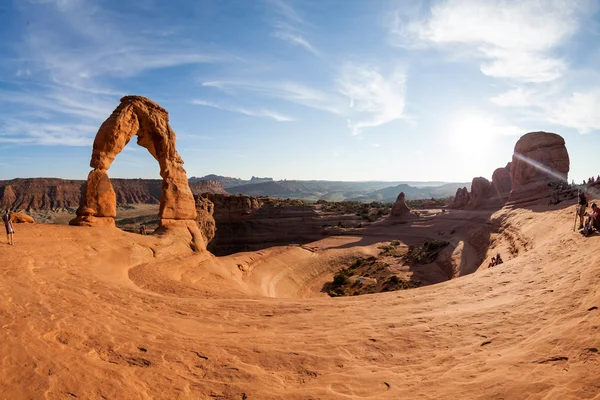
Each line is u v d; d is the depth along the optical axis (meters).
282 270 50.00
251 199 96.38
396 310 11.37
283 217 96.25
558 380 5.50
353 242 76.56
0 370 5.50
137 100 26.08
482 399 5.41
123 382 5.85
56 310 8.59
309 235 89.19
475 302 11.09
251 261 47.38
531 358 6.38
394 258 61.53
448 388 5.90
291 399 5.86
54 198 193.25
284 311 11.91
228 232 89.38
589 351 6.05
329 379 6.62
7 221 14.88
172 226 27.88
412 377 6.53
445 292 13.37
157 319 9.73
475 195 81.25
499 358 6.70
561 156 48.91
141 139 27.97
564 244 15.48
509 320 8.59
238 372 6.77
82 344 7.05
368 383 6.41
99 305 9.89
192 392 5.94
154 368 6.59
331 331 9.45
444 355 7.36
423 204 130.88
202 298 14.52
